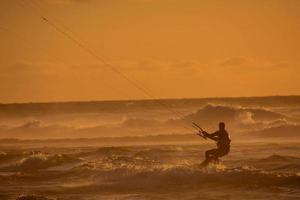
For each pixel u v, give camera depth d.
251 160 92.50
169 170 73.75
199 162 90.00
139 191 68.44
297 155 102.69
